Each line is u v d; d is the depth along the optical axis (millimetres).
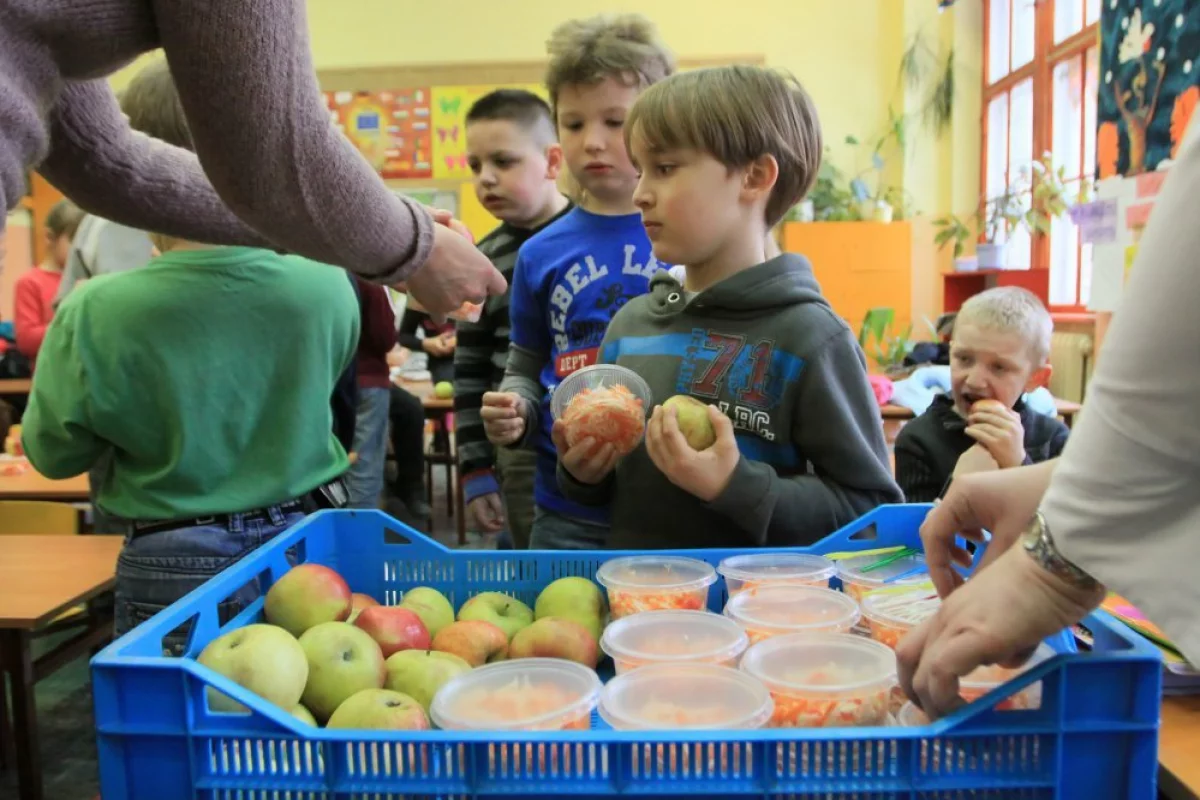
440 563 1065
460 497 4285
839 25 6324
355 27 6535
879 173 6379
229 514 1439
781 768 602
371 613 913
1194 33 2281
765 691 716
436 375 4797
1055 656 622
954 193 6199
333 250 994
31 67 704
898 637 845
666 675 756
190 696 631
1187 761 833
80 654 2178
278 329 1475
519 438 1649
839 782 603
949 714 638
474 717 704
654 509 1259
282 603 898
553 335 1780
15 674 1925
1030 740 613
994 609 613
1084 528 574
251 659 753
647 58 1635
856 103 6367
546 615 981
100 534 2537
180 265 1436
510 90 2344
